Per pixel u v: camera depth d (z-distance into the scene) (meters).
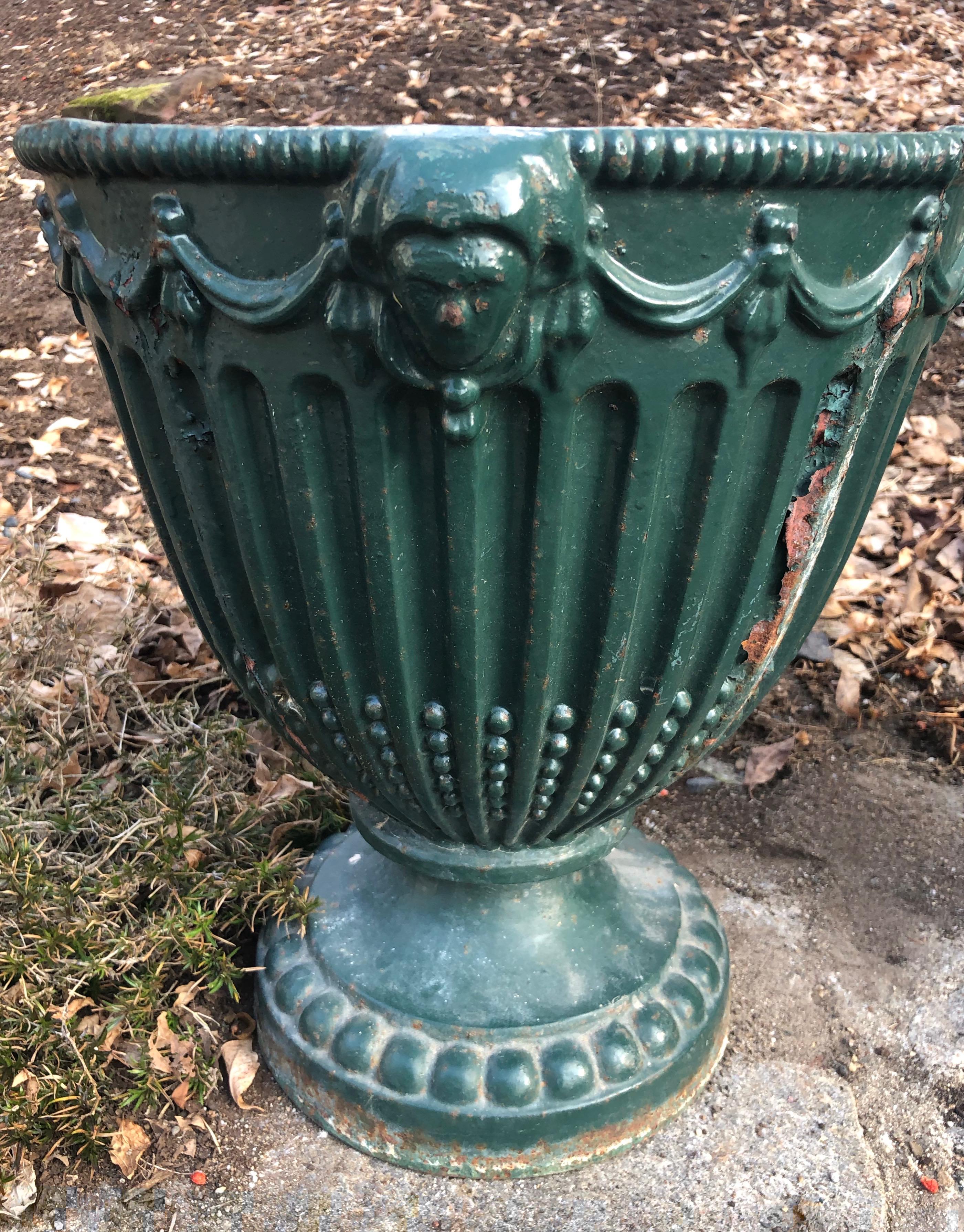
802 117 3.75
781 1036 1.44
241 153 0.72
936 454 2.67
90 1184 1.23
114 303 0.88
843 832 1.80
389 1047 1.24
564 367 0.75
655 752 1.09
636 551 0.87
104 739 1.83
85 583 2.16
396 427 0.80
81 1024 1.31
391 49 4.21
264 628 1.01
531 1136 1.21
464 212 0.67
